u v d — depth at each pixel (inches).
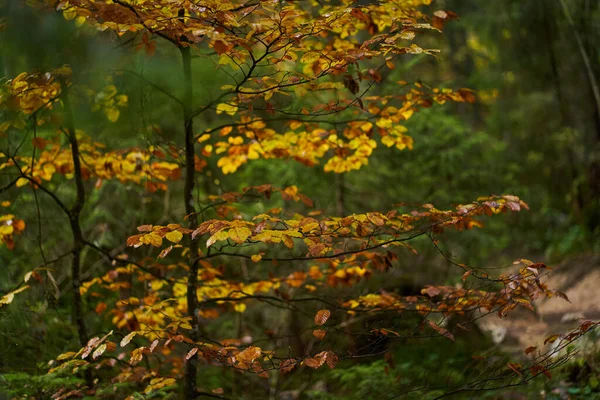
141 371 150.5
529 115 466.0
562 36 396.5
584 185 417.1
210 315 167.0
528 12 402.0
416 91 149.3
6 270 198.1
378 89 258.5
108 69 137.2
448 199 296.5
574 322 275.3
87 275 220.1
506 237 400.2
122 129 186.5
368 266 154.9
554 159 462.9
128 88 151.3
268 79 128.0
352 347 218.2
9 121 135.9
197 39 111.4
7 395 138.5
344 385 205.8
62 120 144.1
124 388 168.2
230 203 152.5
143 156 163.8
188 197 147.0
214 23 113.0
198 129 253.6
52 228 231.6
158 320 163.8
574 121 431.8
